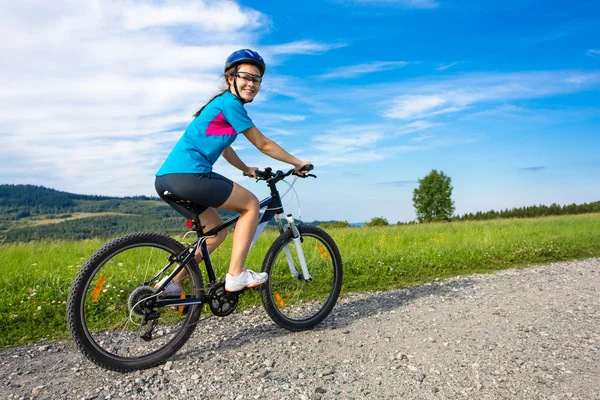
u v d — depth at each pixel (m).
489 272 7.09
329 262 4.46
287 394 2.70
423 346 3.55
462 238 11.97
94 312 4.02
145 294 3.20
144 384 2.88
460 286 5.93
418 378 2.90
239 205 3.40
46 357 3.45
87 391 2.79
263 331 3.98
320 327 4.11
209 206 3.32
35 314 4.34
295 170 3.86
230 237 8.13
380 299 5.23
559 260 8.47
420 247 9.55
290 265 4.11
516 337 3.74
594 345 3.54
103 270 3.83
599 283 6.09
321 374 3.00
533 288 5.76
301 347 3.55
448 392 2.71
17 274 5.63
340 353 3.41
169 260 3.35
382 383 2.86
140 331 3.63
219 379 2.93
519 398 2.62
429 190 53.84
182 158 3.20
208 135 3.25
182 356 3.38
